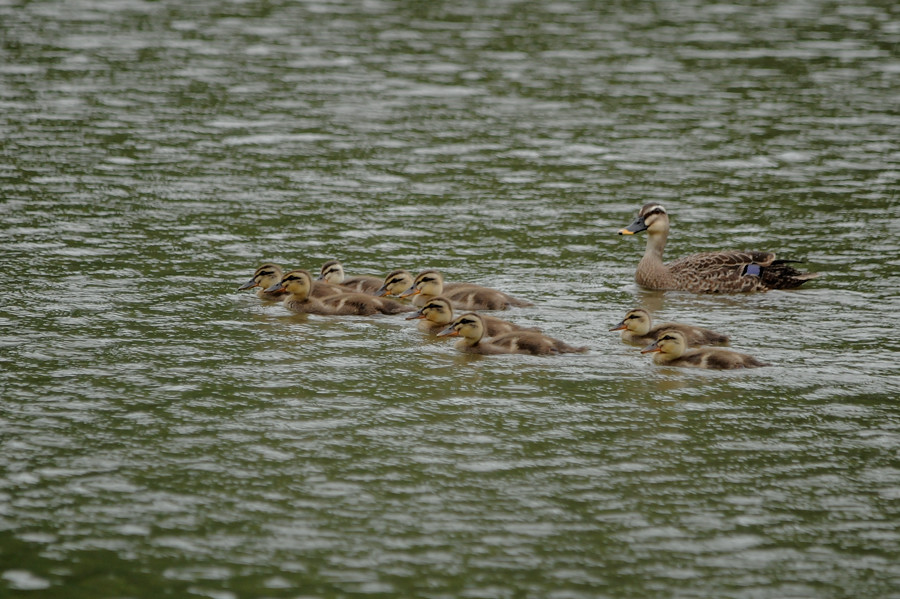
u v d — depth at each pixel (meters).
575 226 21.83
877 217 22.38
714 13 42.78
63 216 21.28
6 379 13.94
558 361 15.16
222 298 17.44
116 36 37.59
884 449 12.55
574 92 32.06
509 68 34.50
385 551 10.48
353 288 18.12
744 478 11.88
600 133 28.36
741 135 28.28
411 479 11.74
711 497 11.50
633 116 29.88
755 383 14.38
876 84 33.12
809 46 37.59
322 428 12.87
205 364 14.68
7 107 29.17
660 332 14.92
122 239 20.09
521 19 41.38
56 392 13.61
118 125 27.94
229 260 19.25
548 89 32.31
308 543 10.59
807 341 15.98
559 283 18.75
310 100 30.72
